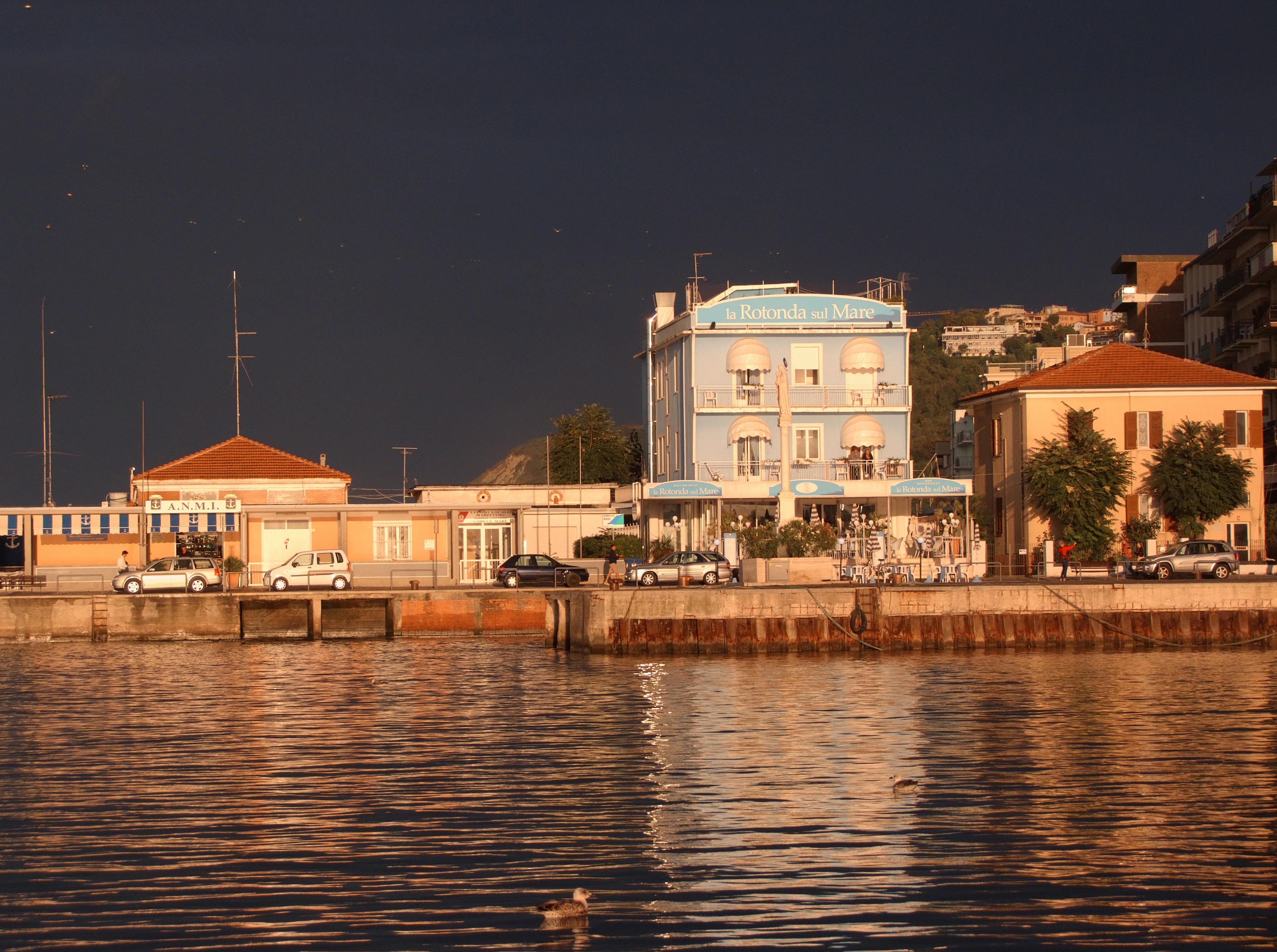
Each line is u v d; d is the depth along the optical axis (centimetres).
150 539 9669
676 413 11425
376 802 3434
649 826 3158
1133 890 2656
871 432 10300
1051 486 9306
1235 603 7062
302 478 10725
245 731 4594
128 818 3281
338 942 2391
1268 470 11325
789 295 10994
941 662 6469
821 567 7750
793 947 2353
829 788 3553
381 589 8550
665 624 6900
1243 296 12275
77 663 6900
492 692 5562
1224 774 3709
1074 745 4156
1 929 2470
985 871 2783
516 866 2839
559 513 11375
